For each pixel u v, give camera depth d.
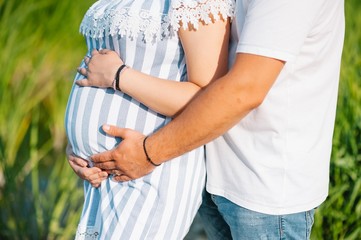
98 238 2.03
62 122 4.58
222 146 1.96
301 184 1.92
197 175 2.02
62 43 4.90
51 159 4.50
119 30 1.93
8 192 3.44
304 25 1.73
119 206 2.00
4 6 4.71
